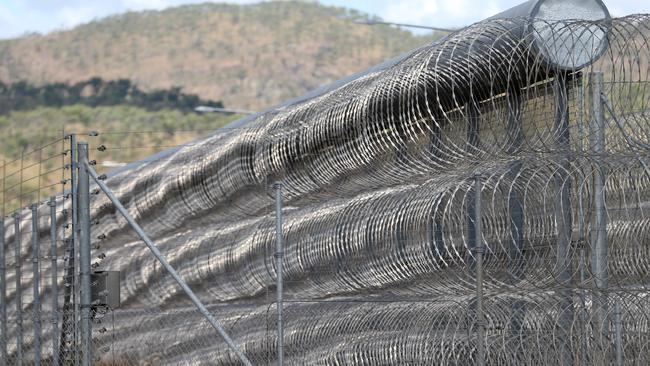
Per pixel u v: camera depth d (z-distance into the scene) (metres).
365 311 18.23
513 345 16.38
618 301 16.41
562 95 16.94
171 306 24.97
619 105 17.12
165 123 144.88
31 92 168.75
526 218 16.41
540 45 16.86
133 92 168.50
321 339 19.14
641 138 16.91
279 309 19.03
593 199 16.55
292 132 20.66
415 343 17.14
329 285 19.03
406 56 18.62
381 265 17.75
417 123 17.52
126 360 25.62
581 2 17.58
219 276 23.08
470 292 16.61
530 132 17.25
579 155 16.30
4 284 26.34
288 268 20.17
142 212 26.23
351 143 19.02
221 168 22.91
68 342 21.92
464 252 16.73
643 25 16.83
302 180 20.53
